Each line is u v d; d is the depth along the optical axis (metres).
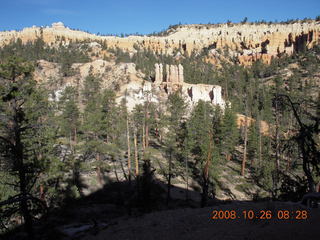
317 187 19.77
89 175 40.38
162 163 47.91
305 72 129.25
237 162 58.06
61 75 110.12
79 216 25.84
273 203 15.29
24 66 20.25
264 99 90.12
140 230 17.09
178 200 35.59
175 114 68.00
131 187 37.34
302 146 13.09
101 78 110.12
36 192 23.11
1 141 18.33
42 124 22.41
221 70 159.88
